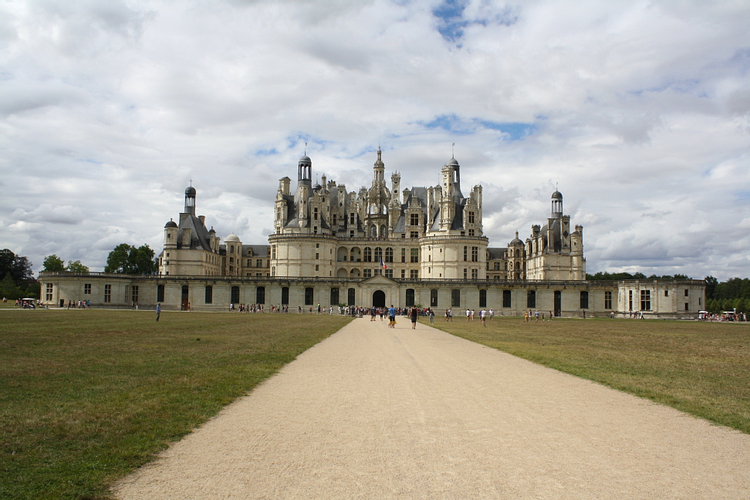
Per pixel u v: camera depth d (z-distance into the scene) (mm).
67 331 49875
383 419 17797
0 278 178500
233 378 25375
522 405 20047
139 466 13273
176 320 75875
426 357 35094
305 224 142750
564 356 36219
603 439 15625
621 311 133875
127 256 180875
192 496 11469
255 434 15992
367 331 62000
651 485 12133
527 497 11414
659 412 19078
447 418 17969
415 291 134875
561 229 160250
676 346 45875
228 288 133500
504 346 43500
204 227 166500
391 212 155375
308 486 12008
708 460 13852
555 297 136375
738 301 180000
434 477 12539
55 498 11312
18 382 23344
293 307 133875
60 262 189125
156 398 20609
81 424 16797
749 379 26984
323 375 26938
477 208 143375
